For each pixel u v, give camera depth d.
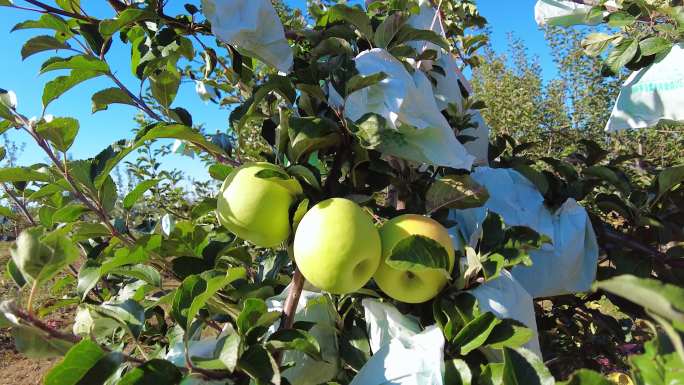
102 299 2.19
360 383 1.10
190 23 1.52
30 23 1.44
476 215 1.64
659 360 0.68
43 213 1.53
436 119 1.34
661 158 5.39
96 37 1.53
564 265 1.57
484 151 2.29
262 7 1.24
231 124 1.36
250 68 1.81
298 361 1.29
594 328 2.40
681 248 1.67
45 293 6.16
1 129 1.31
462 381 0.97
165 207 3.52
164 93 1.50
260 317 1.05
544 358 2.12
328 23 1.74
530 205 1.67
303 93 1.35
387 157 1.54
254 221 1.07
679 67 1.65
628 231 1.87
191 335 1.26
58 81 1.32
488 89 9.91
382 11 1.99
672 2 1.81
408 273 1.15
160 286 1.25
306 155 1.29
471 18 2.93
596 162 2.20
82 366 0.83
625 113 1.77
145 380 0.88
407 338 1.14
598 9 1.88
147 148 3.70
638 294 0.48
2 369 5.71
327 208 1.03
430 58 1.58
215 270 1.16
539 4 2.08
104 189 1.37
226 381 0.95
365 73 1.27
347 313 1.42
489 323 1.06
